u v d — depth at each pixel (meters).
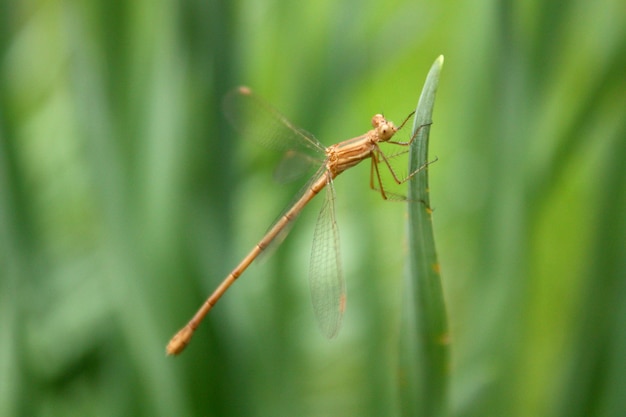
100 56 0.23
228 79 0.23
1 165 0.23
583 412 0.23
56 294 0.24
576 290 0.24
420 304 0.21
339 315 0.23
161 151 0.23
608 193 0.23
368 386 0.24
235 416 0.23
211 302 0.23
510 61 0.23
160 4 0.24
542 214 0.23
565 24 0.23
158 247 0.23
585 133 0.23
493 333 0.23
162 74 0.23
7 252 0.24
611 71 0.23
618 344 0.23
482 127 0.24
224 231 0.24
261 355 0.24
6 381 0.23
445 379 0.21
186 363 0.23
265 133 0.24
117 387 0.23
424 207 0.21
